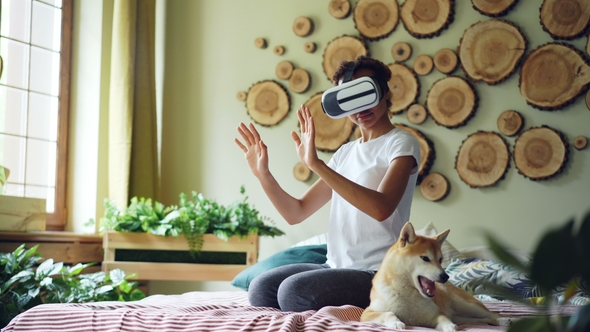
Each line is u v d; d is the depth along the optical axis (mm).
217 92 4055
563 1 3176
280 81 3891
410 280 1399
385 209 1582
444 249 2951
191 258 3352
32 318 1493
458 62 3418
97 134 3834
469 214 3316
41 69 3797
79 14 3945
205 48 4117
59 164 3844
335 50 3730
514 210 3217
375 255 1731
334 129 3686
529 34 3270
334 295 1623
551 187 3148
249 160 1959
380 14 3635
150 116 3914
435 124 3445
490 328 1377
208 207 3504
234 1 4074
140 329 1378
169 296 2227
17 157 3641
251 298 1842
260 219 3785
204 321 1346
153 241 3354
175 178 4105
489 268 2510
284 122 3848
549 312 646
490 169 3277
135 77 3875
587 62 3107
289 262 2863
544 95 3188
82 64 3914
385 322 1324
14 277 2762
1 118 3572
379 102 1780
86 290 2961
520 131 3240
